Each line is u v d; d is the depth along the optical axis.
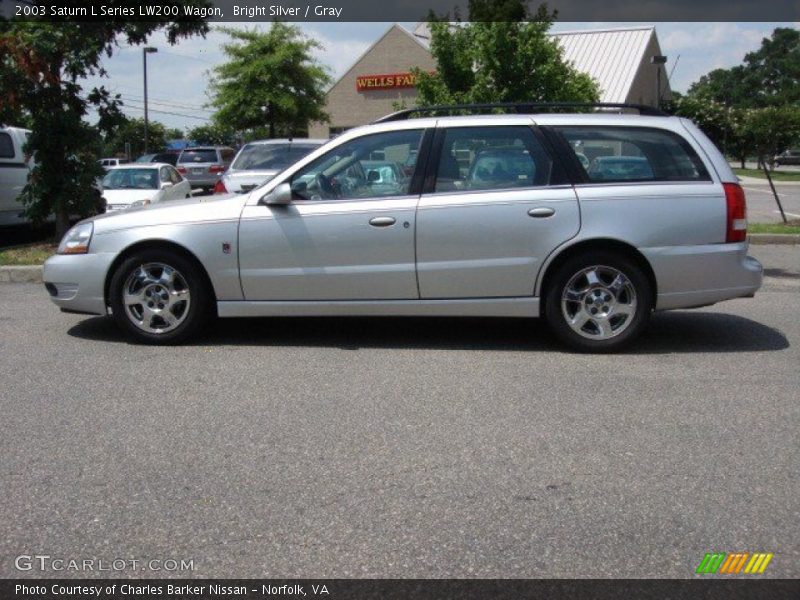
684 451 4.64
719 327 7.66
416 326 7.70
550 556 3.53
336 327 7.66
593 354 6.67
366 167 6.79
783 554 3.55
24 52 11.21
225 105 29.97
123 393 5.67
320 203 6.67
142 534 3.72
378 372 6.17
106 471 4.38
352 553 3.55
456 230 6.52
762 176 43.81
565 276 6.55
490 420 5.12
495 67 15.88
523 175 6.62
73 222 13.80
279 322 7.84
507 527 3.77
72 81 12.33
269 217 6.66
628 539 3.67
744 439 4.82
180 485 4.21
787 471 4.38
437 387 5.80
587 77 18.27
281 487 4.18
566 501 4.03
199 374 6.11
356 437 4.84
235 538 3.68
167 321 6.89
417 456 4.57
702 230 6.51
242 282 6.73
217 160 30.02
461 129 6.74
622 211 6.47
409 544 3.63
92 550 3.59
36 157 12.38
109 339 7.16
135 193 16.70
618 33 37.62
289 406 5.39
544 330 7.50
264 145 13.78
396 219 6.56
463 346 6.95
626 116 6.77
